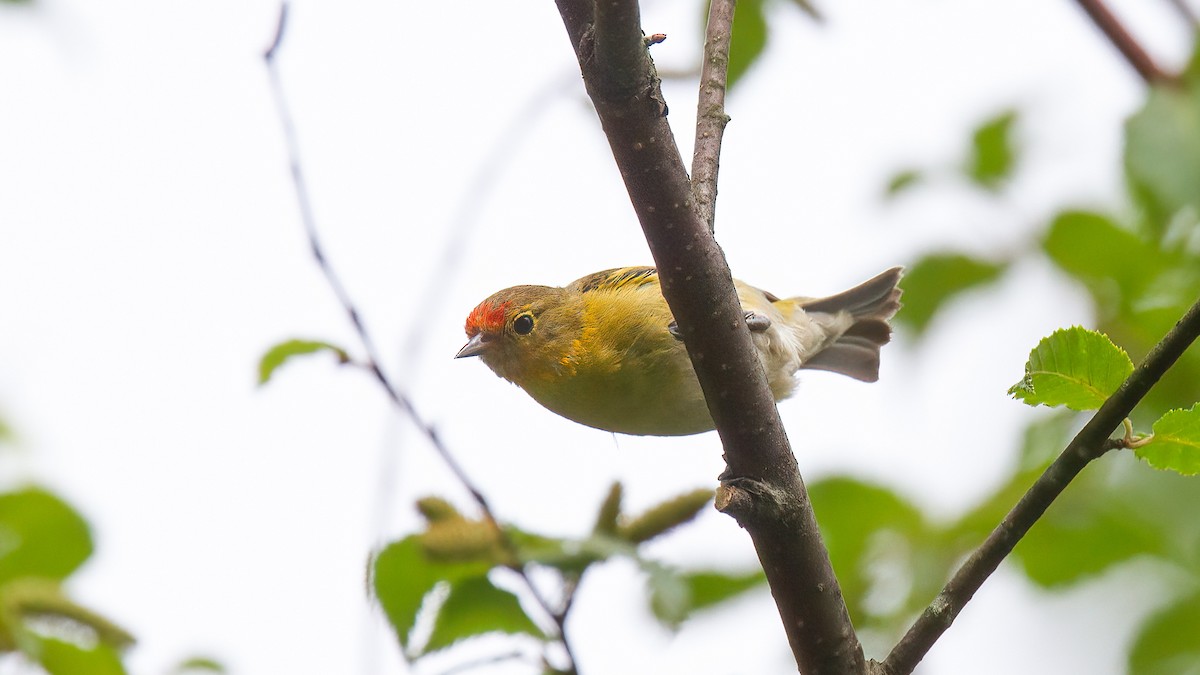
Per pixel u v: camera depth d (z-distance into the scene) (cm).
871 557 1065
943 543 1059
